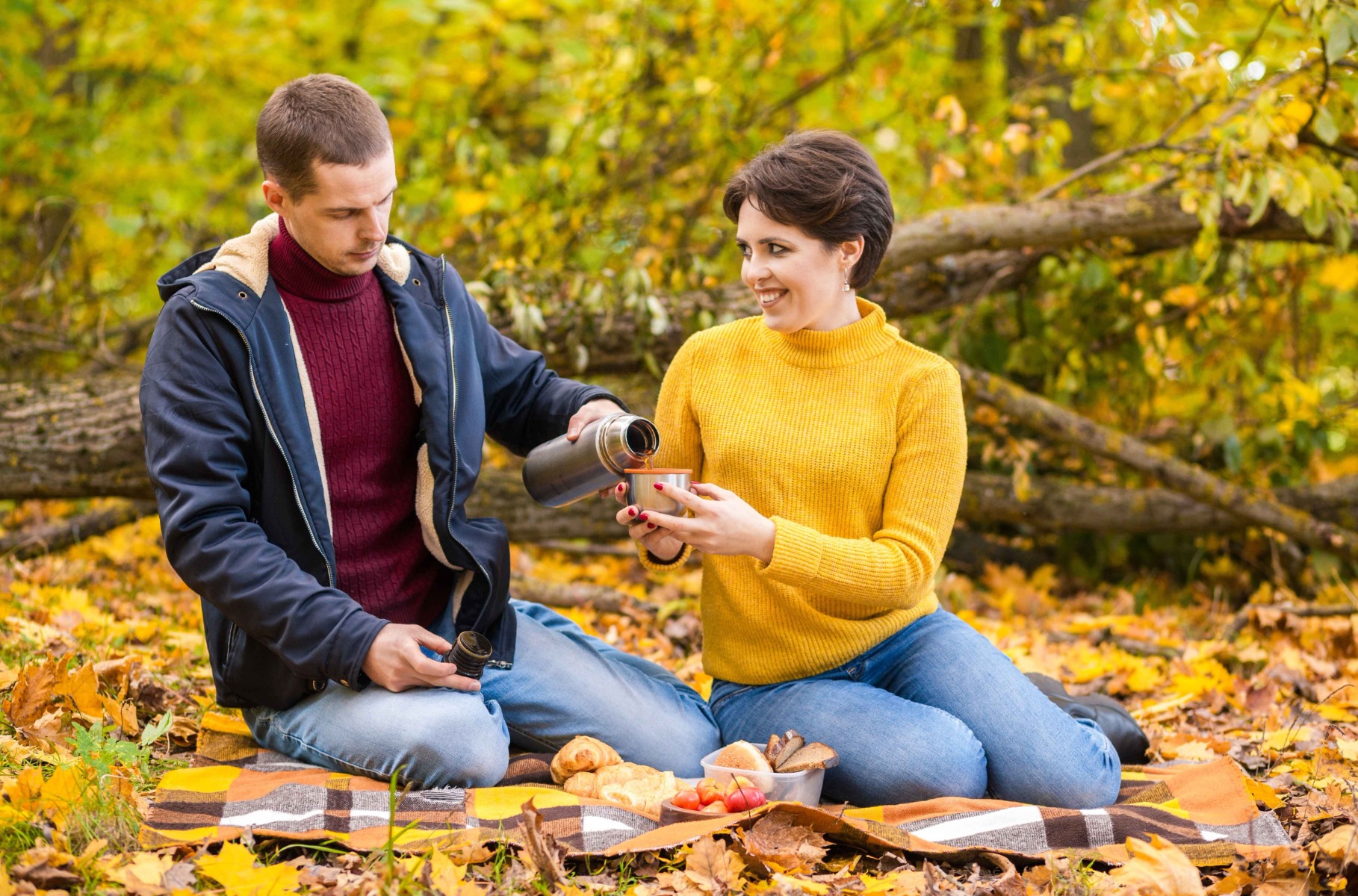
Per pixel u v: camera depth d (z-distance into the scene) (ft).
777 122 20.03
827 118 21.04
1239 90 15.55
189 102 26.32
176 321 7.90
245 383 7.96
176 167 26.17
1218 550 18.93
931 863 7.22
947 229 15.72
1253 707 11.76
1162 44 15.76
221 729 9.19
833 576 8.10
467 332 8.80
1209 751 10.10
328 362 8.23
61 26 24.45
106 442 14.25
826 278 8.45
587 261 16.63
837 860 7.38
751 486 8.70
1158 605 17.84
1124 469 18.80
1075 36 16.98
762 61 18.90
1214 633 15.11
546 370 9.65
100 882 6.22
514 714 8.83
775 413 8.73
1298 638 14.37
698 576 17.72
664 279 16.39
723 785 7.76
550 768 8.50
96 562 16.93
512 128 24.44
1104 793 8.30
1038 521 17.98
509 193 17.93
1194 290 16.63
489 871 6.72
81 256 18.80
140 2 23.79
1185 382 18.98
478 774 8.07
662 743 8.84
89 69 24.31
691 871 6.64
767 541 8.03
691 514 8.32
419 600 8.73
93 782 7.18
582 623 14.42
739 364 8.98
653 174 18.99
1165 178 16.48
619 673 9.20
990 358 18.28
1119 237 16.47
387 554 8.60
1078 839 7.48
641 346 15.44
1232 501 16.83
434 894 6.20
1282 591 16.93
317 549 8.02
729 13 18.54
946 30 20.71
